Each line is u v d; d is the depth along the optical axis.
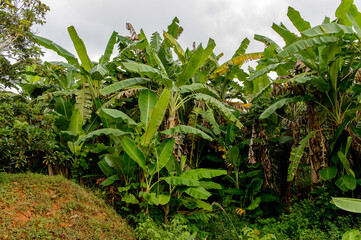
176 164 5.88
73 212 4.17
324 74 6.06
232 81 8.74
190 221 5.78
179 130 5.33
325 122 7.16
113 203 5.41
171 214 5.56
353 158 5.89
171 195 5.78
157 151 5.34
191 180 4.88
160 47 7.61
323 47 5.92
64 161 6.05
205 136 5.41
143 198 5.25
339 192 5.90
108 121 6.23
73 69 7.15
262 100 7.49
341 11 5.55
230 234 5.07
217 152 7.80
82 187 5.61
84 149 6.14
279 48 7.39
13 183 4.32
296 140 6.90
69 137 6.12
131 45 7.00
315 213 5.71
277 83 6.77
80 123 6.12
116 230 4.31
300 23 5.73
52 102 7.22
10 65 4.67
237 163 7.18
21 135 3.93
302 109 7.47
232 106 7.76
